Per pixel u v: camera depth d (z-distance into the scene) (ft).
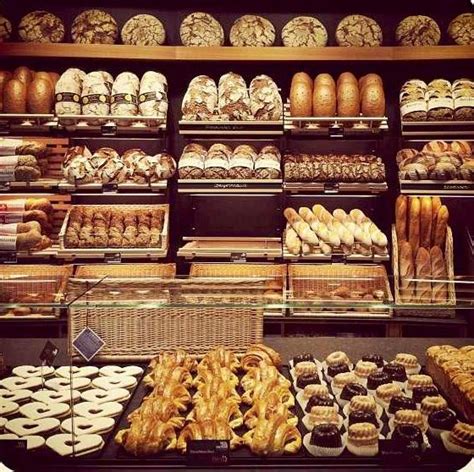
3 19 13.74
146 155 13.47
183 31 13.58
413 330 12.74
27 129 13.16
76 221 13.14
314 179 12.92
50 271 12.55
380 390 7.84
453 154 12.82
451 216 14.25
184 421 7.02
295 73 14.24
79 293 7.77
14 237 12.67
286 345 9.46
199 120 13.03
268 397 7.22
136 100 13.16
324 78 13.24
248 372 8.22
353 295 7.97
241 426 7.04
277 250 13.06
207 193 14.33
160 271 12.71
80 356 8.87
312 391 7.85
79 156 13.14
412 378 8.21
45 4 14.26
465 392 7.21
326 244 12.91
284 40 13.62
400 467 6.43
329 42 14.42
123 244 12.91
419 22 13.48
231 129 13.04
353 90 12.98
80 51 13.16
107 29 13.52
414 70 14.19
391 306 7.36
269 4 14.35
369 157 13.37
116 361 8.84
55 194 14.02
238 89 13.20
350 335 12.84
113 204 14.26
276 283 8.36
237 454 6.53
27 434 7.02
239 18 13.83
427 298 7.60
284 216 14.25
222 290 7.87
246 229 14.49
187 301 7.34
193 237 14.14
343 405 7.83
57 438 6.86
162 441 6.55
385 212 14.32
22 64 14.02
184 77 14.28
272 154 13.34
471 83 13.14
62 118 12.90
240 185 12.94
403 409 7.38
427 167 12.71
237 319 8.91
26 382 8.34
